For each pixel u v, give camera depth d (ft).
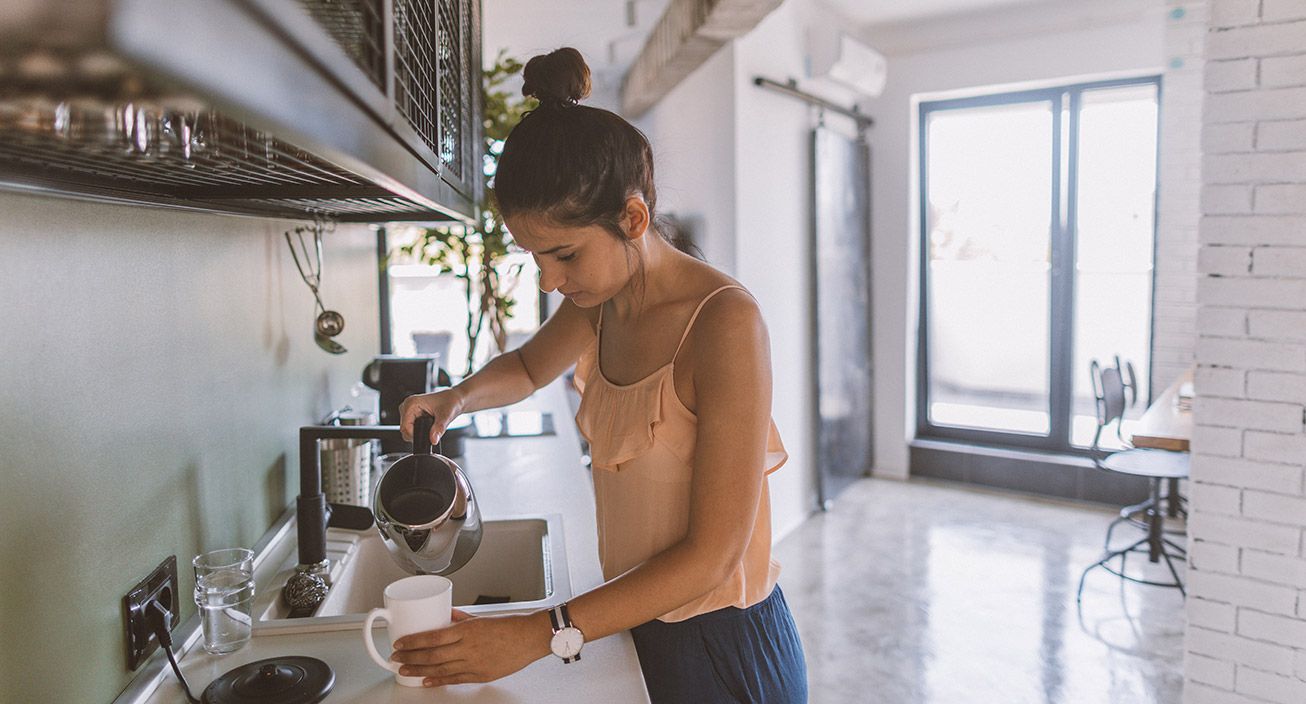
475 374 4.56
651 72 12.05
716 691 3.54
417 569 3.57
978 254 16.80
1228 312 7.16
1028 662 9.75
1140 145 15.11
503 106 9.02
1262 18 6.76
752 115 12.91
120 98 0.79
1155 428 10.32
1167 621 10.71
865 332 16.85
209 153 2.06
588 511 5.70
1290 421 6.97
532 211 3.09
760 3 7.87
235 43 0.84
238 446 4.61
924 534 13.99
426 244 9.11
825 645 10.22
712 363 3.26
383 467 5.38
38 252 2.77
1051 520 14.65
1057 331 16.15
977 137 16.52
